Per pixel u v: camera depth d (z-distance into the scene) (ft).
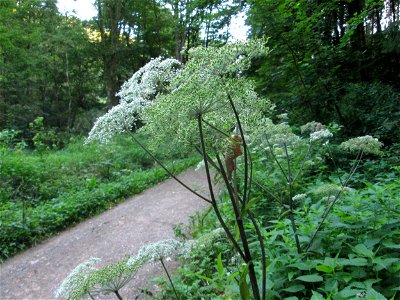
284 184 18.76
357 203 13.12
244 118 8.18
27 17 94.27
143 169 47.65
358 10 42.68
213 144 7.53
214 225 18.06
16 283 20.06
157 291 15.53
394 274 9.38
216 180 9.94
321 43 34.63
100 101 114.32
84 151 55.16
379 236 10.66
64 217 28.78
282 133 12.87
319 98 33.12
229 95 7.11
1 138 44.78
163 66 9.12
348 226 11.00
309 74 33.35
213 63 7.08
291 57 33.17
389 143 28.07
